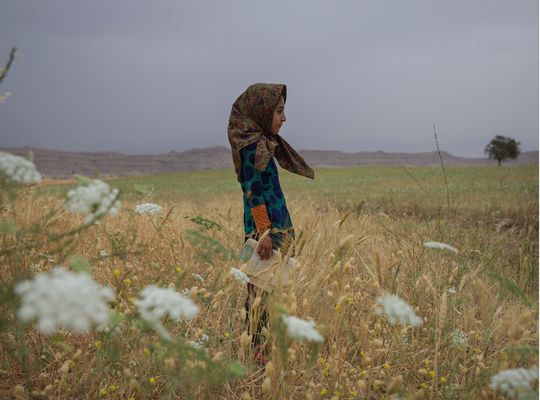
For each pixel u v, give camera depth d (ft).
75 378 7.75
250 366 8.43
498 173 137.80
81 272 4.71
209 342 8.38
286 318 5.80
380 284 8.85
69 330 8.32
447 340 9.13
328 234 11.42
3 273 8.01
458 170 169.68
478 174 135.44
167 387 7.74
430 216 35.19
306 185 102.22
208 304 9.22
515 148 377.30
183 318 7.68
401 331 8.68
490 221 33.32
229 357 8.13
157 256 12.98
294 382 8.49
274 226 10.02
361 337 8.74
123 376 7.28
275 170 10.65
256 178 10.02
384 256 13.47
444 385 8.02
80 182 5.47
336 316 8.59
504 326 8.11
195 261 12.28
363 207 42.57
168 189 110.11
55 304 3.67
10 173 4.99
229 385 8.00
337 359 8.08
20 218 11.29
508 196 53.83
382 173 165.07
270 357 8.03
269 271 9.37
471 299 11.28
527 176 113.91
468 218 35.14
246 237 10.42
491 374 7.39
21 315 3.68
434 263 12.85
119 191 5.55
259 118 10.56
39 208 14.85
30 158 5.28
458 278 12.51
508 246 21.90
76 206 5.32
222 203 41.01
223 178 179.73
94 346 8.53
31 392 7.30
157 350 6.66
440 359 9.29
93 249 12.14
